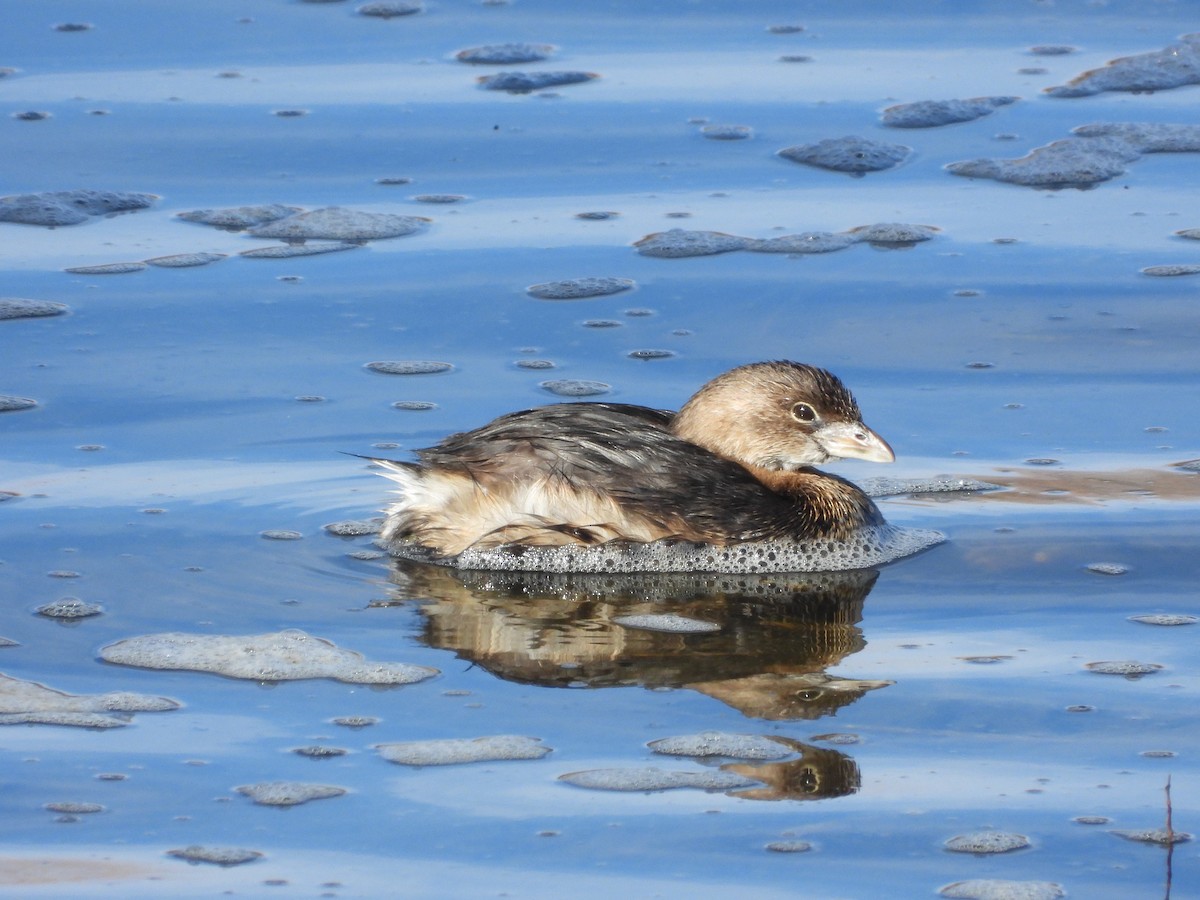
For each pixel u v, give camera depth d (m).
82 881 7.89
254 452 13.85
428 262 17.86
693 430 13.49
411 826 8.44
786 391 13.23
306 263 17.86
